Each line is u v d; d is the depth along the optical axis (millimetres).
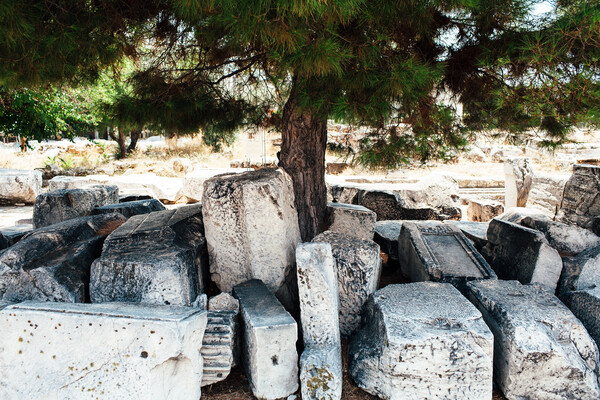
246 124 5789
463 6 3246
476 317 2852
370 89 3227
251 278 3711
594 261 3723
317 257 3000
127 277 3201
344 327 3432
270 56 3045
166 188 9562
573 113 3424
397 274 4883
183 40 4406
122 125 4676
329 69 2799
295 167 4449
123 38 3762
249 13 2463
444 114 3801
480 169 13914
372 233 4730
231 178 3775
